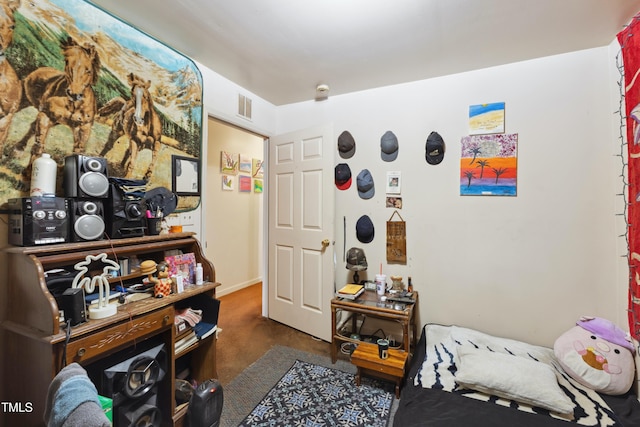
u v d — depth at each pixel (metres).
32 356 1.08
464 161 2.24
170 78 1.92
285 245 2.85
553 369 1.68
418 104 2.40
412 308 2.12
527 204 2.08
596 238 1.92
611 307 1.88
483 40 1.83
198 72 2.13
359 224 2.58
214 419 1.40
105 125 1.57
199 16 1.61
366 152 2.60
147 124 1.79
